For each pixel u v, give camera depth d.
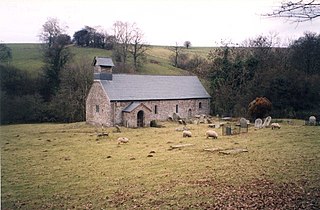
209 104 55.72
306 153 20.09
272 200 11.78
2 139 32.91
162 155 21.66
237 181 14.64
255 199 12.03
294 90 43.75
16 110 56.91
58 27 66.75
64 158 22.17
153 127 43.03
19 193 14.28
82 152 24.30
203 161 19.33
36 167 19.47
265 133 29.91
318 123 35.78
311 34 51.00
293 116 43.03
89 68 60.72
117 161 20.42
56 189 14.78
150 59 89.44
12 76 61.22
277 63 52.06
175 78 54.84
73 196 13.70
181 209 11.58
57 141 30.69
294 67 50.50
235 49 59.50
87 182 15.80
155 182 15.23
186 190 13.73
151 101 47.72
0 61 61.31
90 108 48.44
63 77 60.97
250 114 41.53
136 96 46.66
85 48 88.69
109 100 43.84
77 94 59.00
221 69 53.94
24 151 25.47
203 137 29.31
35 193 14.24
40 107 59.06
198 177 15.73
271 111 43.38
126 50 81.81
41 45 69.44
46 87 64.62
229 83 52.06
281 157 19.27
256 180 14.59
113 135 33.53
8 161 21.41
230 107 50.97
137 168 18.23
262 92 45.84
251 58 51.75
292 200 11.62
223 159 19.64
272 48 59.12
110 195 13.61
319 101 43.69
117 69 73.44
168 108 49.94
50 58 66.00
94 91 47.22
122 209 11.92
